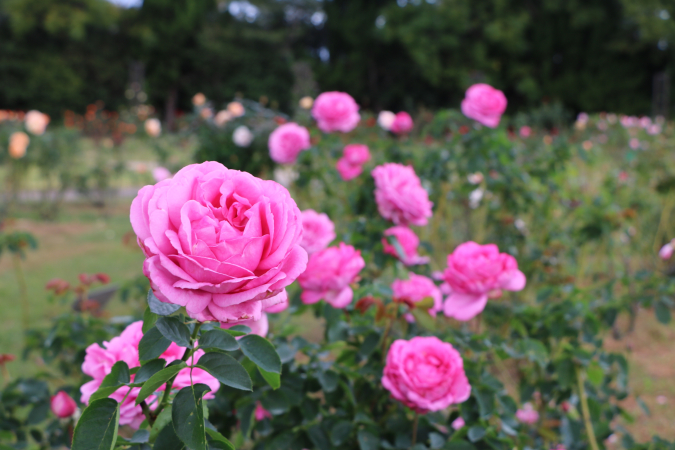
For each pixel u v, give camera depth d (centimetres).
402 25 1108
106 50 1305
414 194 93
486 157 140
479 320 125
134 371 43
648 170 202
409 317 89
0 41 1223
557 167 162
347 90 1205
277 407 72
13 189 317
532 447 94
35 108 1214
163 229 36
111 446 39
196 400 40
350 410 81
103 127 499
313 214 88
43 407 88
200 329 45
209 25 1338
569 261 164
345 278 73
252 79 1291
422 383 66
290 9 1364
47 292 198
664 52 1034
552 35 1076
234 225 38
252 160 208
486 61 1076
